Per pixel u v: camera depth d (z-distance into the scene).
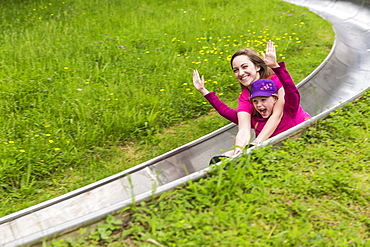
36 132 5.23
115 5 13.25
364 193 2.78
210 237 2.30
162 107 6.03
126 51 8.16
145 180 4.06
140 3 13.61
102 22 10.89
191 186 2.68
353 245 2.28
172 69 7.35
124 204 2.58
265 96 3.54
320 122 3.70
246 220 2.46
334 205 2.63
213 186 2.71
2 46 8.59
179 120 5.84
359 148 3.34
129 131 5.46
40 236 2.34
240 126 3.76
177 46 8.73
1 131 5.20
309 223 2.46
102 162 4.83
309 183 2.82
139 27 10.29
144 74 7.12
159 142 5.28
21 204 4.18
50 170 4.70
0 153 4.67
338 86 7.07
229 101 6.34
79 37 9.25
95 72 7.23
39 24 10.55
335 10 14.29
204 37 9.30
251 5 13.47
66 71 7.16
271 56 3.42
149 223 2.44
